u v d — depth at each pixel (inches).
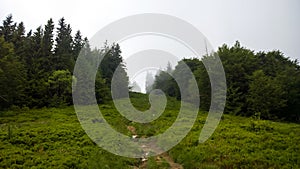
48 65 1827.0
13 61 1386.6
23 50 1846.7
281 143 616.1
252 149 563.8
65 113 1149.1
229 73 1451.8
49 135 686.5
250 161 487.2
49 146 602.9
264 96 1266.0
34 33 2016.5
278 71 1553.9
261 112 1248.2
